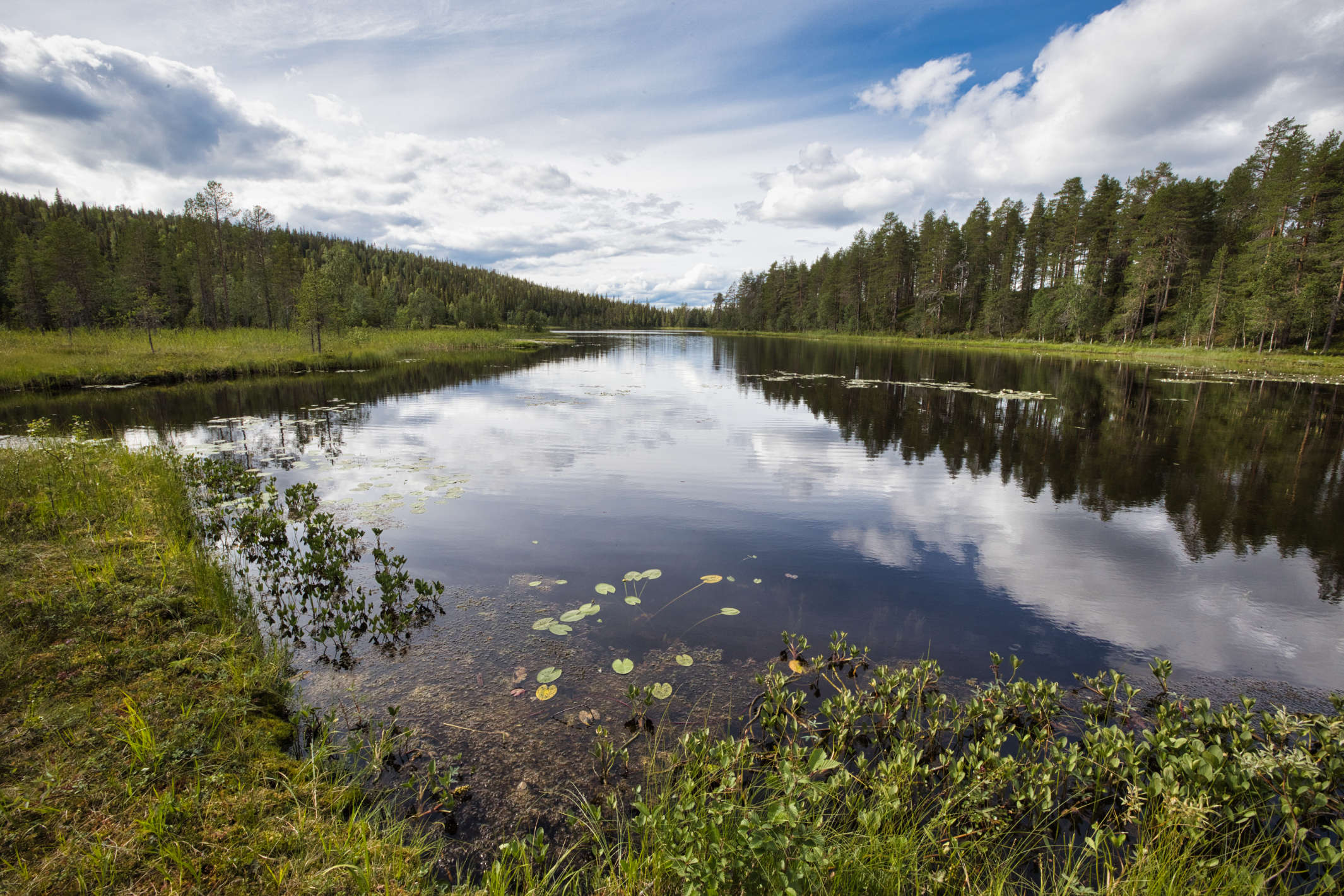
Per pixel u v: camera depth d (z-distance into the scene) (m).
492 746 3.17
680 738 3.25
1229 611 5.09
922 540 6.67
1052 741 3.19
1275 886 2.37
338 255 57.06
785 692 3.49
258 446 11.27
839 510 7.72
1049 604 5.15
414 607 4.87
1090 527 7.17
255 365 24.23
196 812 2.47
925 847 2.48
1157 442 12.15
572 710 3.50
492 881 2.18
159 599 4.32
